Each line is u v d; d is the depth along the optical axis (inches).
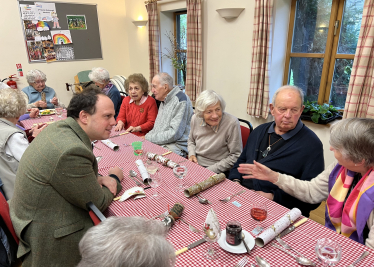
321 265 33.2
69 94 199.2
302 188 52.7
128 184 56.4
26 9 169.8
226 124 76.5
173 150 92.7
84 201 42.8
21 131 68.5
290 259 34.6
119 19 207.6
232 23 133.2
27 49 175.8
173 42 185.9
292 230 40.4
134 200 50.3
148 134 98.9
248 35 127.4
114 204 49.1
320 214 90.5
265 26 116.0
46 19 177.6
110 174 56.4
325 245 34.1
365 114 94.7
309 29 119.5
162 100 102.1
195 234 40.1
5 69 171.8
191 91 160.7
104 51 207.2
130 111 112.3
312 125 115.0
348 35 109.0
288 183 52.8
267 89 123.4
